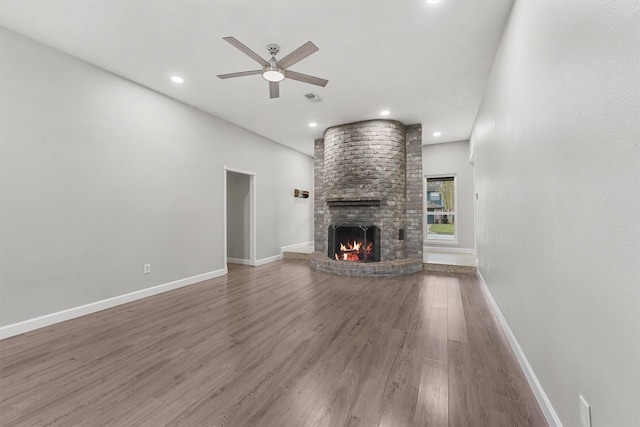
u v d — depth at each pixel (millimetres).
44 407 1601
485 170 3654
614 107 929
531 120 1750
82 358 2145
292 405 1618
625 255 882
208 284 4340
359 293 3834
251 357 2156
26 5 2225
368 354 2195
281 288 4105
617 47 906
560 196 1356
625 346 882
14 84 2562
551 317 1473
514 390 1750
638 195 820
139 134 3621
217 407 1602
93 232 3143
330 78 3426
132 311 3170
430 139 6234
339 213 5324
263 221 6082
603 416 1007
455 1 2170
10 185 2537
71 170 2955
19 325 2572
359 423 1475
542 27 1557
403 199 5199
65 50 2867
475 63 3062
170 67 3201
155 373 1943
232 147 5188
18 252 2584
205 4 2223
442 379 1863
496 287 3004
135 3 2209
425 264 5195
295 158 7254
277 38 2654
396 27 2484
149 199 3746
